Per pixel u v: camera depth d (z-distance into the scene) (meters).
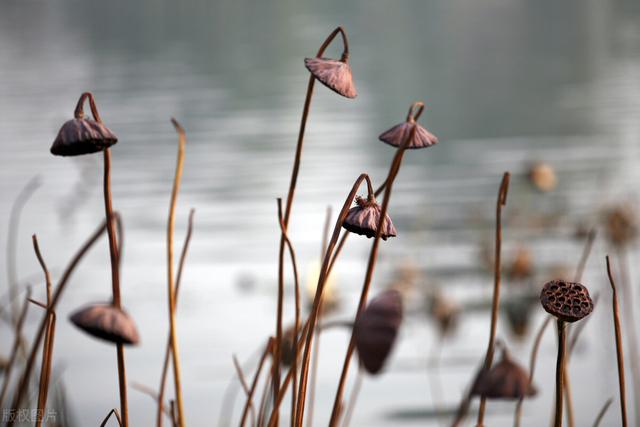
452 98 18.81
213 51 28.50
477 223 9.11
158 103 18.73
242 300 7.58
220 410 5.19
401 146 1.42
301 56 26.38
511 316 6.74
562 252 7.77
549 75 21.17
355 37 30.95
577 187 10.48
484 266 7.61
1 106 18.05
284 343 2.06
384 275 7.78
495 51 26.09
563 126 15.07
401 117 16.61
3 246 9.05
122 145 14.54
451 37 30.28
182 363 6.21
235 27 36.03
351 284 7.66
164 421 4.98
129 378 5.91
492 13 37.31
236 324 7.00
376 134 14.99
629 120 15.11
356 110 17.52
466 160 12.88
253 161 13.12
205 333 6.85
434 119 16.62
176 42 31.64
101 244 9.24
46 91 20.30
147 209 10.63
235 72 23.80
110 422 4.91
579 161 12.21
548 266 7.40
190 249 9.09
